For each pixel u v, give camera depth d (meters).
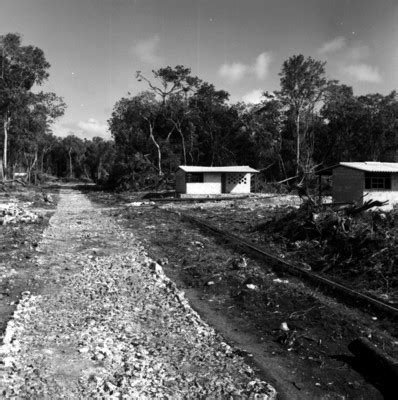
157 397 6.71
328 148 67.31
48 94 65.31
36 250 17.41
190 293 12.45
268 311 10.82
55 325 9.57
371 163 28.73
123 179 61.97
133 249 18.14
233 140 71.81
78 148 140.75
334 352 8.58
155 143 66.88
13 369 7.43
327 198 35.16
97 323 9.73
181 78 69.56
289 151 66.62
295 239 18.03
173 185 58.47
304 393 7.07
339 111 64.75
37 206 38.22
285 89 62.75
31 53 62.50
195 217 28.05
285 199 39.59
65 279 13.32
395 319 9.88
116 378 7.26
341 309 10.79
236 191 48.50
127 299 11.54
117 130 72.06
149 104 69.75
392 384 7.31
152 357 8.14
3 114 67.25
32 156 100.38
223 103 75.25
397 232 15.14
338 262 14.44
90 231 22.94
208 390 7.00
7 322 9.54
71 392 6.77
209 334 9.36
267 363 8.13
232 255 16.97
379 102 63.91
